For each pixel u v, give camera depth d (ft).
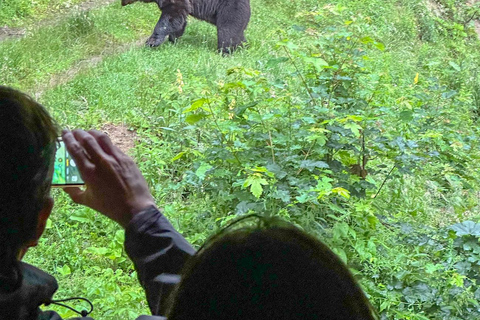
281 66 39.37
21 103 4.48
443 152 25.50
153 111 28.14
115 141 26.21
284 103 22.75
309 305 3.08
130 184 5.65
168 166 23.62
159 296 5.34
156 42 43.57
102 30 44.86
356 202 19.35
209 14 46.37
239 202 18.99
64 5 50.90
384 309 16.02
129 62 36.76
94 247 17.78
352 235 17.56
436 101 31.30
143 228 5.56
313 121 19.01
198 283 3.17
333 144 19.81
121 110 29.04
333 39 22.82
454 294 16.55
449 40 60.08
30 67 35.24
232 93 24.31
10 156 4.33
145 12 51.31
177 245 5.52
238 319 3.07
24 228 4.47
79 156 5.63
